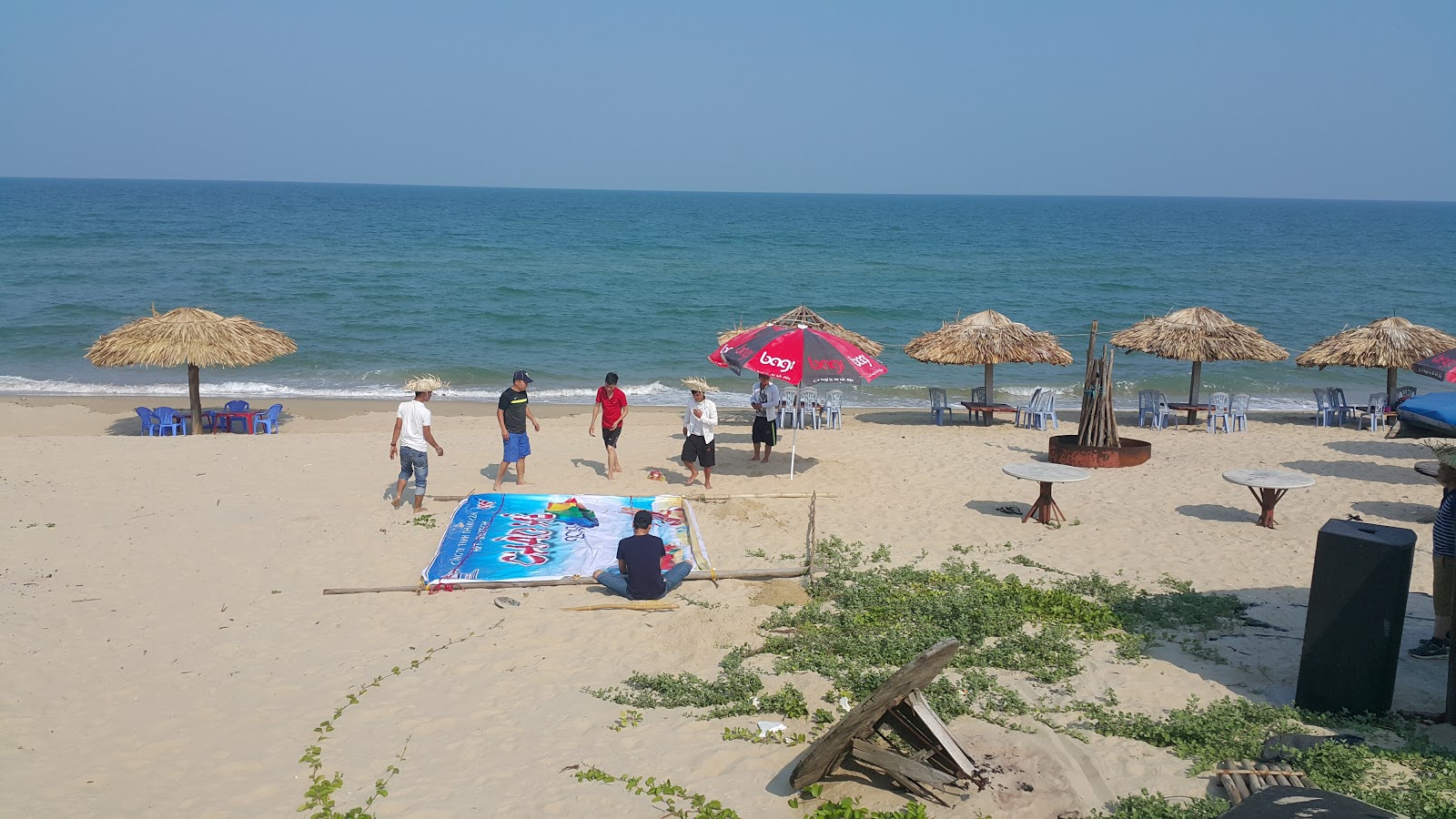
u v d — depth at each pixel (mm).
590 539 10898
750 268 59500
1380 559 6496
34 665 7688
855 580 9781
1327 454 16797
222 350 18969
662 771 6176
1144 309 42188
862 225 126812
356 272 50156
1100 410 15648
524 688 7445
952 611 8852
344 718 6922
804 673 7582
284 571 9977
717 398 25047
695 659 7988
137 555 10328
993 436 18750
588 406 24000
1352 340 20703
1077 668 7695
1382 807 5387
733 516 12102
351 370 27375
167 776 6133
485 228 98125
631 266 58906
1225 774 5840
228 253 60000
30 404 22297
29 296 38281
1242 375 28766
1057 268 61844
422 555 10477
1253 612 9047
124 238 71750
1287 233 117062
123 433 19516
